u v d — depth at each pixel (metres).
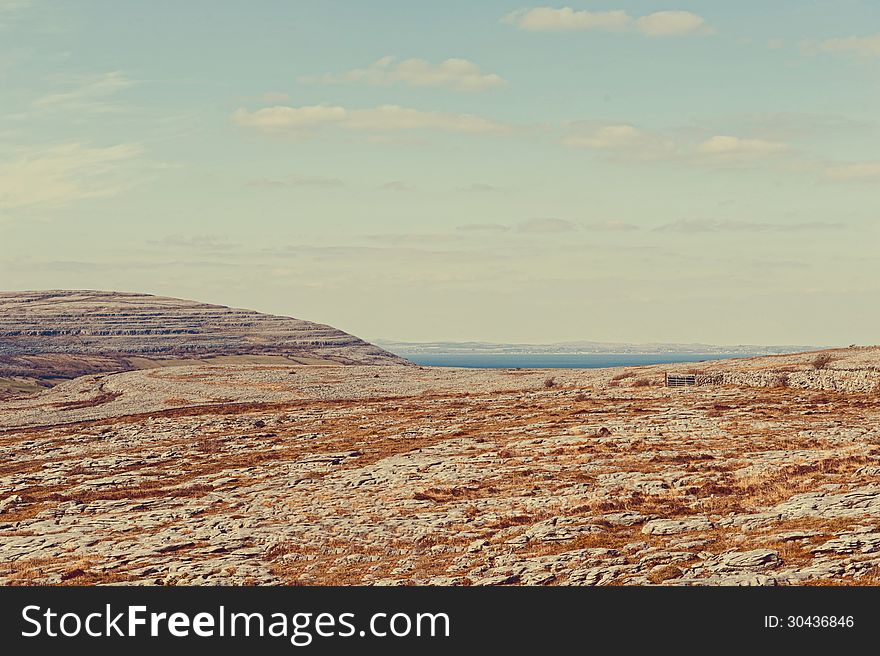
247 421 93.88
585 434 67.31
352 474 58.78
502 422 80.94
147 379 177.62
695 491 45.12
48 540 44.41
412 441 73.62
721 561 31.72
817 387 87.00
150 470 67.44
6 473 70.12
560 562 34.03
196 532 44.53
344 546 39.69
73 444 84.62
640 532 38.22
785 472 47.16
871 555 30.03
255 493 55.44
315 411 100.12
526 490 49.12
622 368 131.75
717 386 96.38
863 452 49.91
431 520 43.50
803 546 32.38
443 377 151.50
